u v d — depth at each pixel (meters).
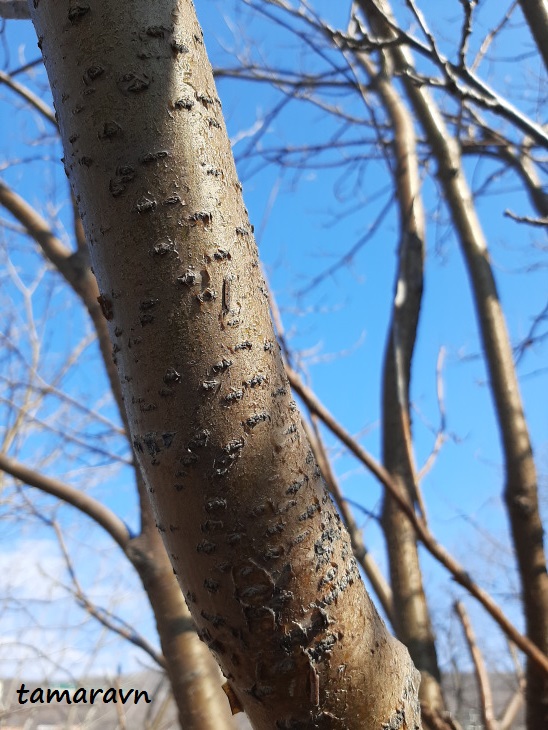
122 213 0.50
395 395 1.43
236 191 0.53
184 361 0.49
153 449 0.50
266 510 0.49
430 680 1.26
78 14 0.52
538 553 1.48
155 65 0.51
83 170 0.52
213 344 0.50
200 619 0.51
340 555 0.52
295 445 0.51
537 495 1.52
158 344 0.50
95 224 0.51
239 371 0.50
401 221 1.55
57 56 0.53
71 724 3.02
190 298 0.50
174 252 0.50
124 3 0.52
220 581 0.50
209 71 0.54
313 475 0.52
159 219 0.50
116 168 0.50
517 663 1.55
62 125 0.53
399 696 0.54
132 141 0.51
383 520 1.44
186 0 0.54
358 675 0.51
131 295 0.50
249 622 0.50
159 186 0.50
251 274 0.52
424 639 1.33
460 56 1.32
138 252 0.50
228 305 0.50
